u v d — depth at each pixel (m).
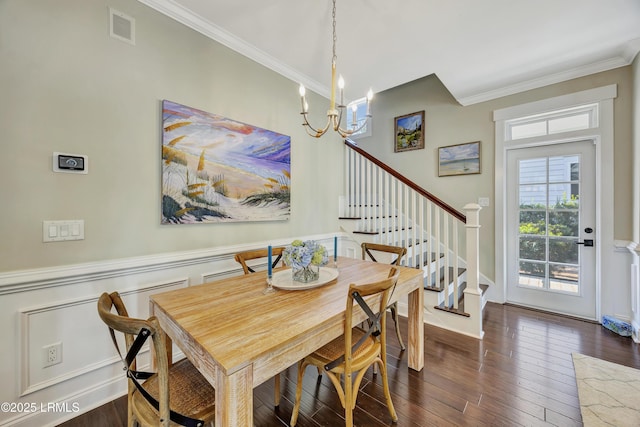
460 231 3.50
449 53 2.46
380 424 1.42
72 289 1.53
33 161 1.39
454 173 3.57
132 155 1.73
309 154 3.08
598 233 2.64
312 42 2.32
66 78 1.49
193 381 1.19
